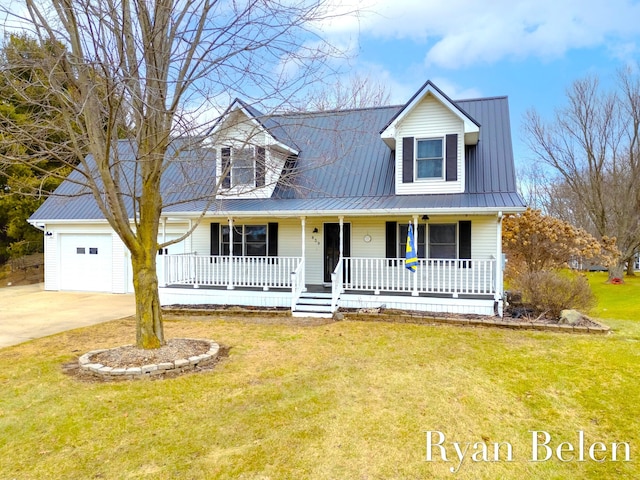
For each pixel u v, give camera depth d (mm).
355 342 8273
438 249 12234
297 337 8742
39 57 6266
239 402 5266
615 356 7141
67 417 4836
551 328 9070
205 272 13000
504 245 16000
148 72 6121
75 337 8945
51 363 6957
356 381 6020
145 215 7055
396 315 10344
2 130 5984
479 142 13297
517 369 6523
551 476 3793
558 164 23891
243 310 11469
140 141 6684
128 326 10117
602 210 22609
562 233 15305
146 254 7078
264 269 12578
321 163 10438
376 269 11656
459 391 5645
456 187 11930
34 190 7367
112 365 6367
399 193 12375
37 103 6148
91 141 6176
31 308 12891
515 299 12086
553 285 10422
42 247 22062
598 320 10430
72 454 4066
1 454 4078
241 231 14055
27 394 5531
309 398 5398
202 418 4812
